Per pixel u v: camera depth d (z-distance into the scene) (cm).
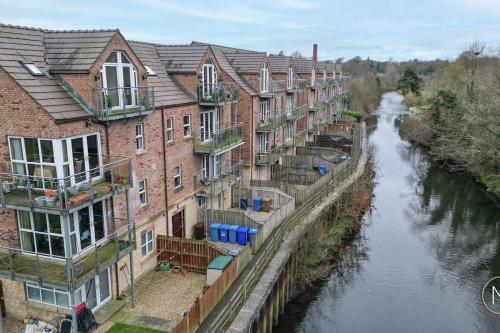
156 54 2267
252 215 2691
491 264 2520
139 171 1775
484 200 3591
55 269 1326
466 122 4019
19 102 1291
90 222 1465
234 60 3120
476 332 1912
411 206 3488
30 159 1343
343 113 6981
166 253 1945
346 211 2847
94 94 1452
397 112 9094
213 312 1549
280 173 3484
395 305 2117
